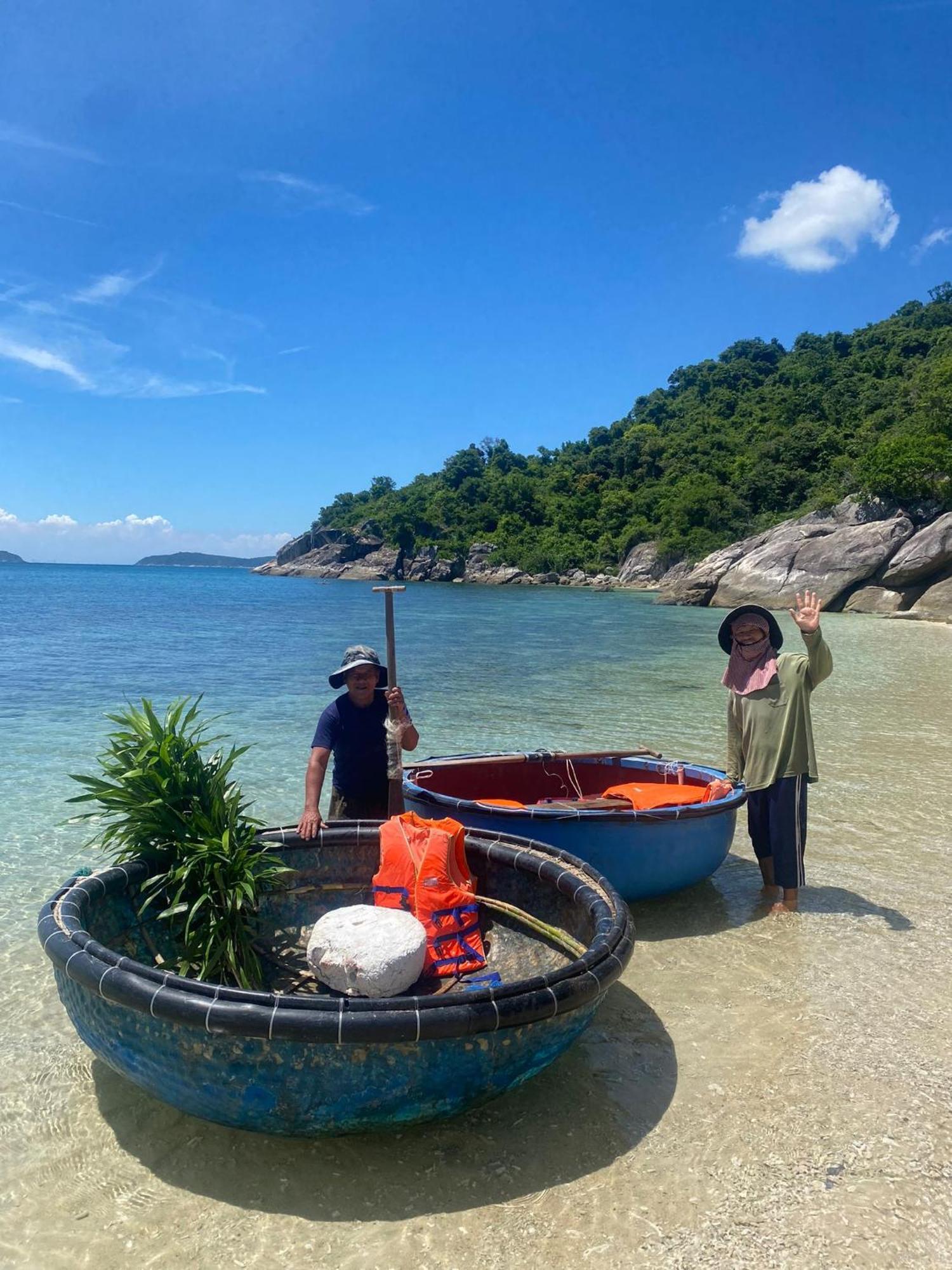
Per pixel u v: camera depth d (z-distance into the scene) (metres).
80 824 7.96
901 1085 3.87
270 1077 3.04
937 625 34.22
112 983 3.14
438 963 4.10
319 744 5.14
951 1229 3.01
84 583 93.75
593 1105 3.72
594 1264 2.86
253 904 4.40
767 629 5.91
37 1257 2.89
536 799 7.16
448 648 24.95
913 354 103.88
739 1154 3.40
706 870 5.91
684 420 108.31
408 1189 3.21
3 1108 3.72
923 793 8.97
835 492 54.12
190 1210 3.11
